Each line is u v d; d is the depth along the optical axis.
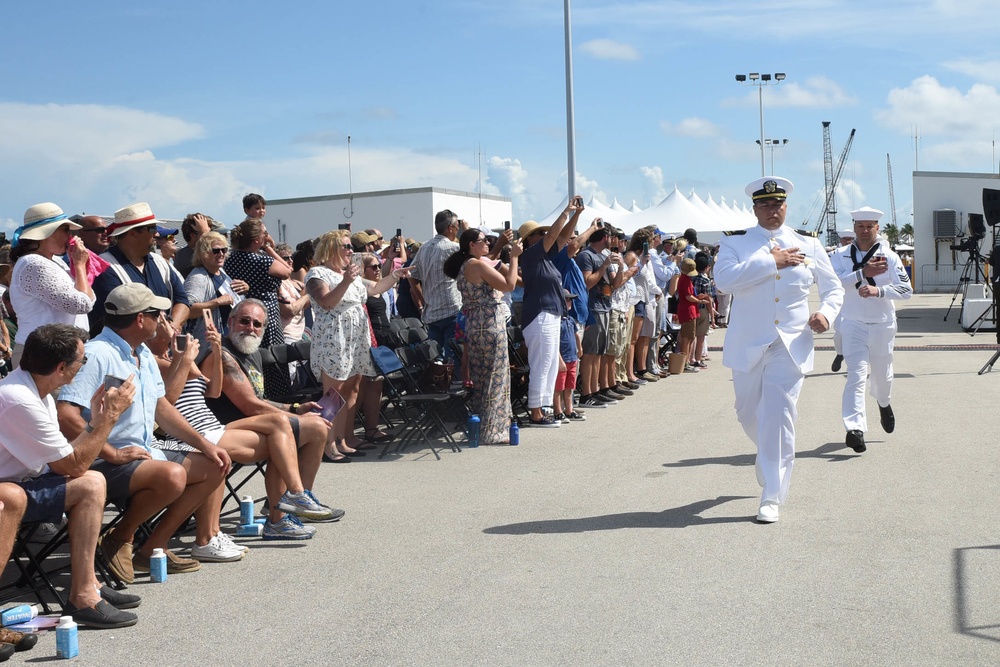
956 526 5.96
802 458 8.19
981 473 7.42
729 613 4.55
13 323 8.87
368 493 7.25
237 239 8.78
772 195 6.40
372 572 5.34
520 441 9.34
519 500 6.92
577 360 10.53
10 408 4.48
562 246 9.97
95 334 6.81
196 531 5.70
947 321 24.66
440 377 9.16
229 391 6.30
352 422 8.92
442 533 6.09
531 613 4.62
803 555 5.44
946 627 4.32
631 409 11.26
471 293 9.19
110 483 5.04
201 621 4.64
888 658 3.99
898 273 8.38
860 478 7.37
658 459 8.30
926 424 9.69
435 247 10.36
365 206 32.66
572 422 10.43
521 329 11.00
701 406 11.34
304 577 5.30
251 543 6.02
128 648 4.32
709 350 18.36
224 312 8.06
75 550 4.60
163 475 5.05
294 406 6.61
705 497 6.88
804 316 6.30
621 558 5.47
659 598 4.79
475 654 4.14
